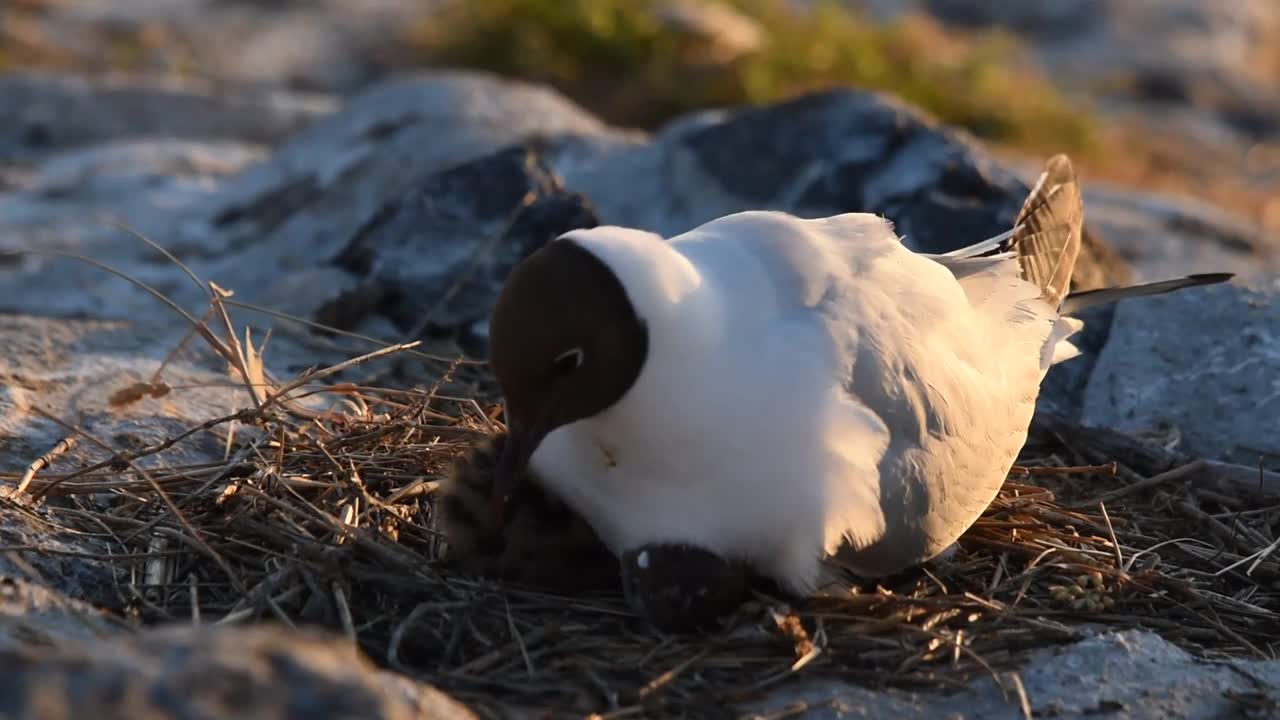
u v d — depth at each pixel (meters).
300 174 17.75
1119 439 11.44
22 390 10.94
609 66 30.22
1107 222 20.81
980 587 9.13
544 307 7.60
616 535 8.54
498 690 7.71
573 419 7.88
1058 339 11.08
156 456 10.16
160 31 33.94
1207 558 9.95
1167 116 41.16
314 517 8.88
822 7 33.00
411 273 13.81
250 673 5.64
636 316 7.61
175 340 12.71
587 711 7.51
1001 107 32.72
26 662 5.55
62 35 32.88
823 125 15.66
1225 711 7.77
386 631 8.23
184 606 8.38
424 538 9.14
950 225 14.27
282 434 9.89
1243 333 12.58
